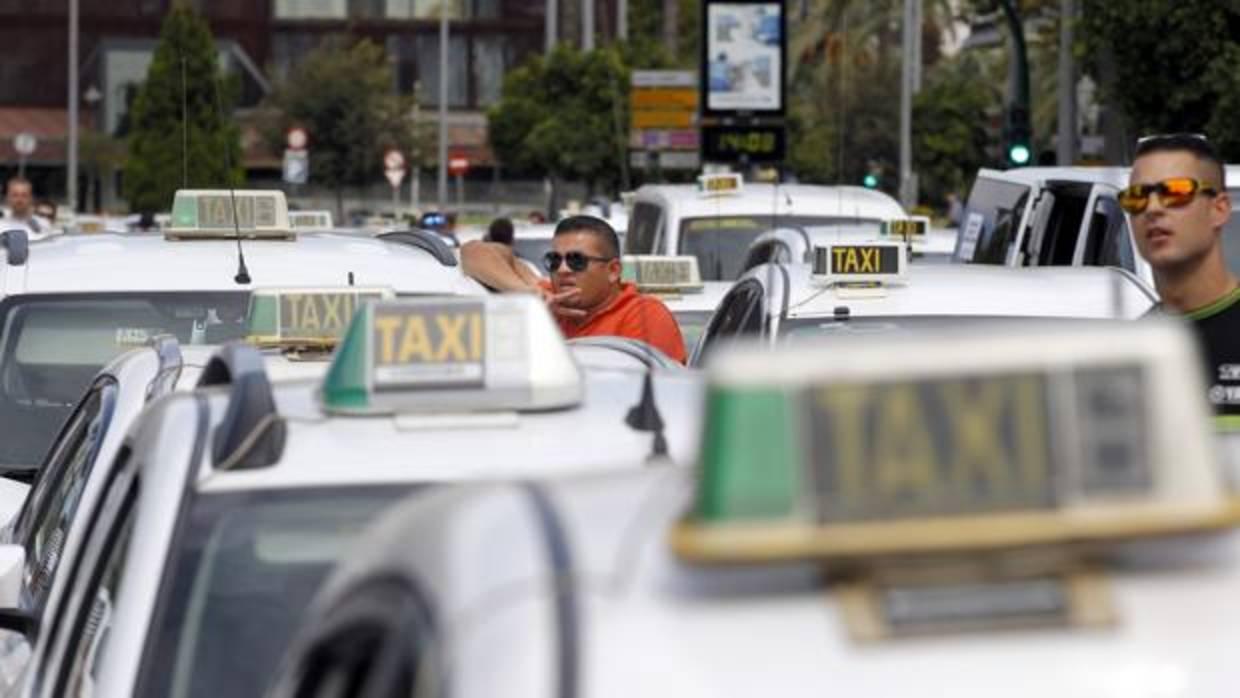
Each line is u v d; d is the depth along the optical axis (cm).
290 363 1444
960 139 11094
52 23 16788
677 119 8950
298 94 13325
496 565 585
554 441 1023
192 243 2298
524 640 552
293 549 1018
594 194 11762
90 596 1109
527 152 11644
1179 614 540
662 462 965
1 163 16175
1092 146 7088
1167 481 536
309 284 2166
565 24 14862
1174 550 551
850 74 10894
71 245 2311
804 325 2055
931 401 534
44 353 2178
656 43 12119
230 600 1012
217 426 1060
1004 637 535
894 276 2106
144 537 1026
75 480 1521
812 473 529
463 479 1002
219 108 2077
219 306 2172
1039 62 12175
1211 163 1495
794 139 10512
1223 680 532
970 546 526
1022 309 2059
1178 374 539
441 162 13088
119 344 2164
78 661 1094
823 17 11906
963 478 531
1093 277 2133
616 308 2145
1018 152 6631
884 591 539
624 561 569
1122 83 6200
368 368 1049
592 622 551
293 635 1006
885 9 11962
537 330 1054
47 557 1509
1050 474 533
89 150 15638
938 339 540
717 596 547
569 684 541
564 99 11500
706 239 4550
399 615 621
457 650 568
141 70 16500
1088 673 533
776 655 536
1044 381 536
